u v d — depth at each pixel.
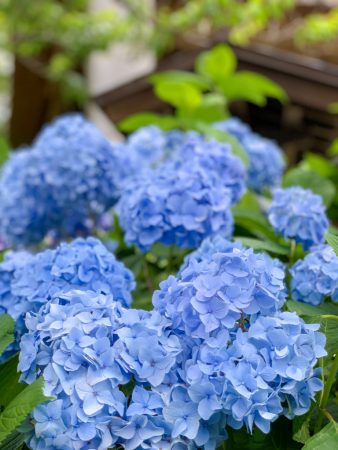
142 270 1.11
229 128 1.42
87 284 0.80
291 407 0.69
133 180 1.04
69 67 3.37
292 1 2.44
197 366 0.68
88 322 0.70
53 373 0.68
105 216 1.27
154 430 0.67
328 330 0.77
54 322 0.70
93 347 0.68
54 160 1.15
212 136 1.27
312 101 1.80
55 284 0.79
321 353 0.69
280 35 2.65
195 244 0.94
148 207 0.94
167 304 0.72
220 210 0.94
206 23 2.87
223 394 0.67
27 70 3.41
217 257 0.72
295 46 2.61
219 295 0.69
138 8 2.88
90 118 3.33
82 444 0.67
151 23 2.98
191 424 0.67
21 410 0.66
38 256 0.83
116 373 0.68
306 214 0.91
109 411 0.67
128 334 0.70
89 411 0.66
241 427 0.72
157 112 1.86
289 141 2.00
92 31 2.93
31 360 0.70
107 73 3.50
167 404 0.68
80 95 3.19
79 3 3.21
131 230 0.96
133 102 1.84
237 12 2.45
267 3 2.43
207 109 1.50
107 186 1.18
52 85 3.38
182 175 0.95
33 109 3.47
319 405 0.75
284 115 1.95
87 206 1.18
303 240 0.92
